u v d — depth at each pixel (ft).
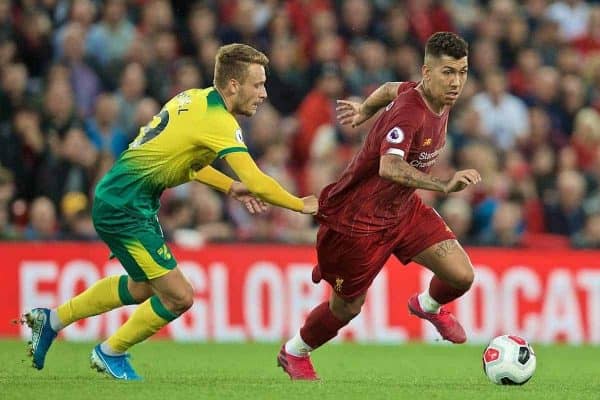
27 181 152.87
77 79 163.94
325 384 87.61
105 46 167.02
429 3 192.44
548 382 94.58
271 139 164.96
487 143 177.68
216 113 83.41
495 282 150.20
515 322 150.61
